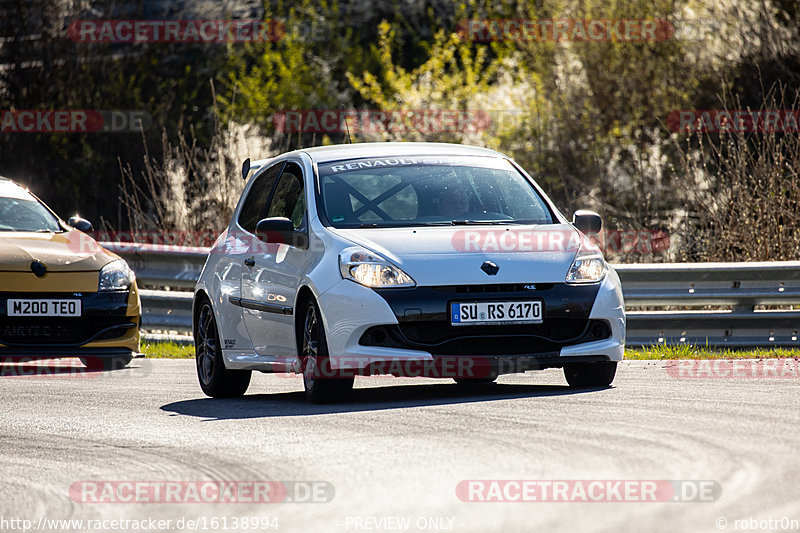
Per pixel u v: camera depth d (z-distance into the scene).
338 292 24.69
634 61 74.44
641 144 70.69
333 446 18.91
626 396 23.78
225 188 55.12
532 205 27.95
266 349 27.61
